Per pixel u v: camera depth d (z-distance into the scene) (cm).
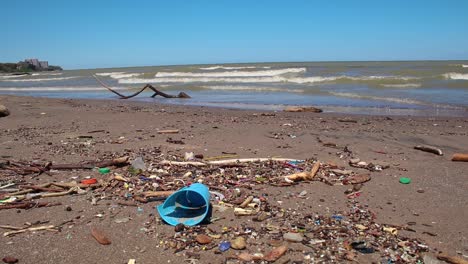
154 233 66
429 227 70
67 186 88
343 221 72
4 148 129
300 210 77
